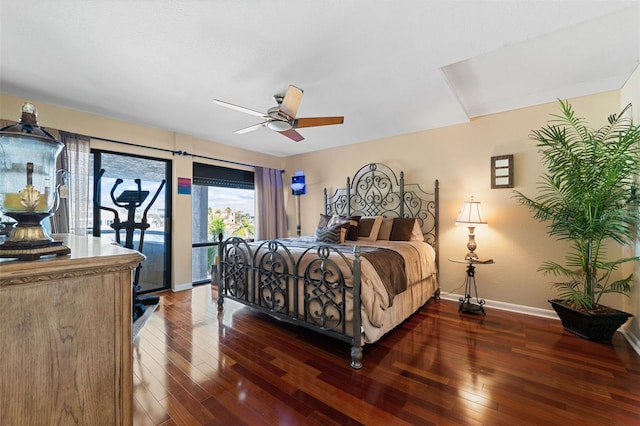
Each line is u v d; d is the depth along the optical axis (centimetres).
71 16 164
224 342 241
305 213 530
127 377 80
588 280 251
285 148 494
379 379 187
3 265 62
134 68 224
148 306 331
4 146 76
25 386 65
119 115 328
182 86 255
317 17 165
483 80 259
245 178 513
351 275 212
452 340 245
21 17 164
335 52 202
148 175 385
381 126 370
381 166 428
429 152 382
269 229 519
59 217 290
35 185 79
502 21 169
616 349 227
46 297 68
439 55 206
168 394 171
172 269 400
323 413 155
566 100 291
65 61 213
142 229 280
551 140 270
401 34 181
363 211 447
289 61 214
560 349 227
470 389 176
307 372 195
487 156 337
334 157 487
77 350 72
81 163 311
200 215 448
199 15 164
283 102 226
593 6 157
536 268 306
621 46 205
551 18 167
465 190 353
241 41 188
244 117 336
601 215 238
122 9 158
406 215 402
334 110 312
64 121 303
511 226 321
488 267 335
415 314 310
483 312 308
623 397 167
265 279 273
